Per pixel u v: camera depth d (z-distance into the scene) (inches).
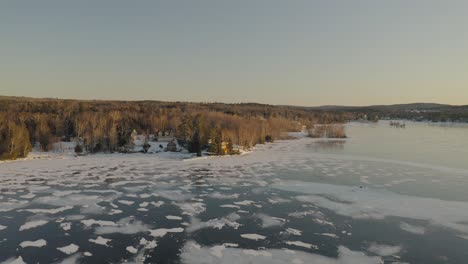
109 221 850.1
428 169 1594.5
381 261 649.0
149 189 1170.0
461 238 761.0
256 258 653.9
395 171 1545.3
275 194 1117.7
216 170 1544.0
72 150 2081.7
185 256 660.1
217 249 693.3
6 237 742.5
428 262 647.8
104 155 1956.2
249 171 1526.8
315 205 996.6
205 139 2208.4
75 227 806.5
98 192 1121.4
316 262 641.0
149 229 799.7
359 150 2353.6
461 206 987.3
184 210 943.0
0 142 1731.1
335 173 1491.1
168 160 1815.9
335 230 803.4
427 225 837.8
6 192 1105.4
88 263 627.8
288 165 1696.6
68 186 1197.1
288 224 839.7
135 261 636.7
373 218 885.2
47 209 936.9
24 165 1605.6
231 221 858.1
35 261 633.0
